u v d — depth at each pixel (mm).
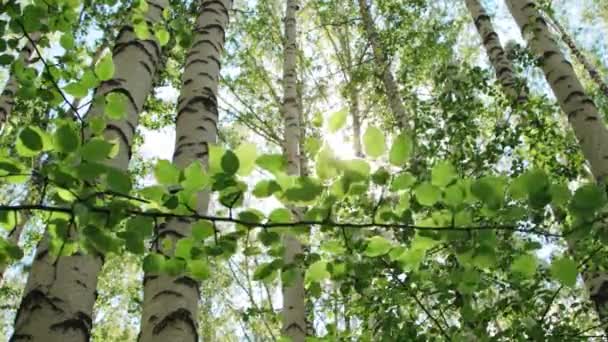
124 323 11445
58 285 1922
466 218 1666
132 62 2732
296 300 5184
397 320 3668
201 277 1734
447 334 3549
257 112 10188
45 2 2227
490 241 1676
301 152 7086
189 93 3020
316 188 1539
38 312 1852
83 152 1447
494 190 1611
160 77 7914
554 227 4027
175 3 7109
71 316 1885
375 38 9273
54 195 1539
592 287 4273
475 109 5902
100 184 1506
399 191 1678
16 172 1483
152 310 2205
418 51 9164
